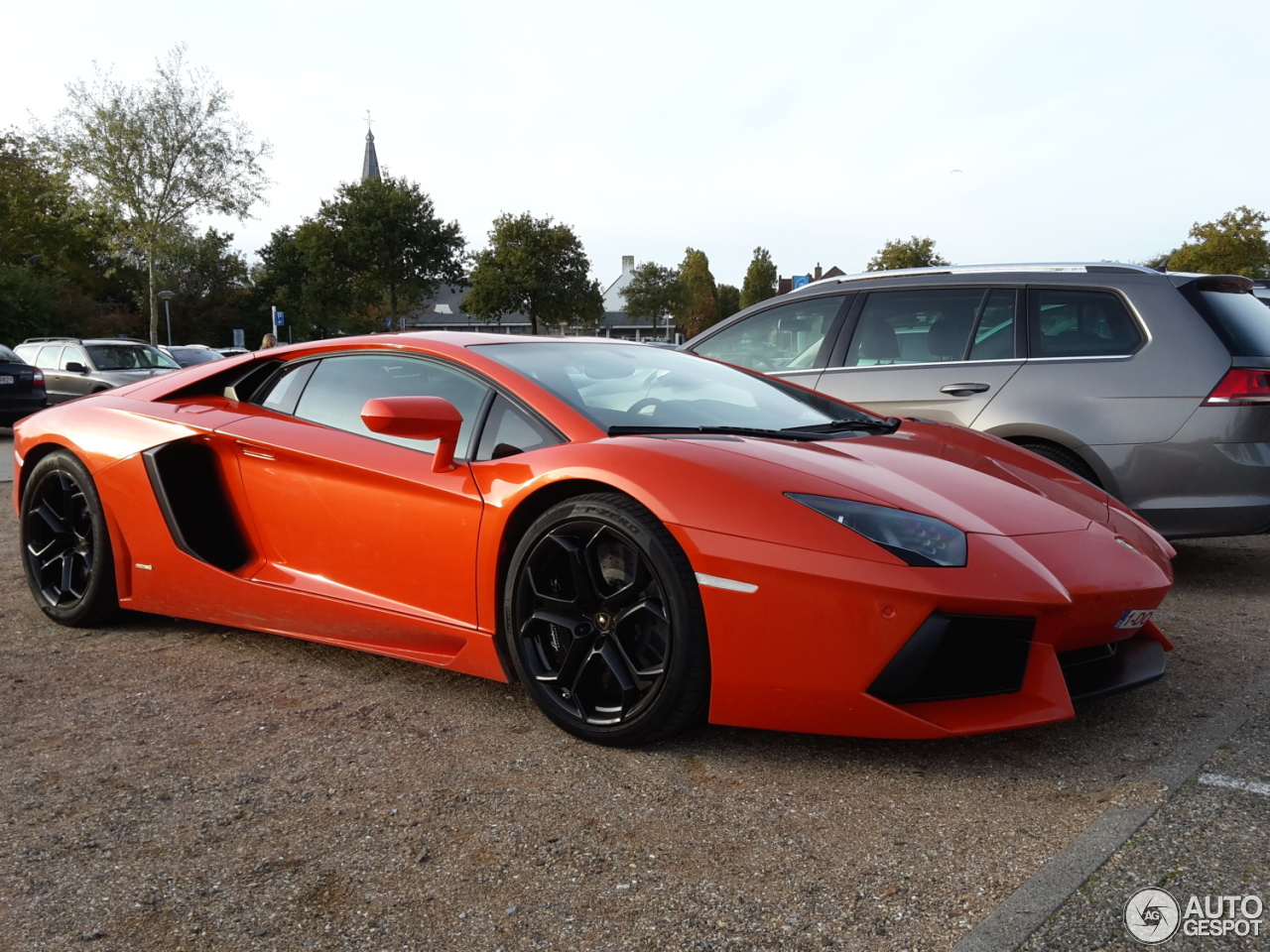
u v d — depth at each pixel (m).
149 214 25.97
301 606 2.72
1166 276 3.73
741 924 1.48
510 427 2.45
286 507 2.78
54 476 3.21
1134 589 2.10
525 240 59.88
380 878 1.64
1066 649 2.08
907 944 1.41
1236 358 3.49
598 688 2.24
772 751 2.14
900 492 2.11
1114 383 3.66
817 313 4.53
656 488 2.09
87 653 2.94
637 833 1.78
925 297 4.22
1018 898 1.51
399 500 2.52
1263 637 3.00
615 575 2.19
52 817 1.88
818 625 1.94
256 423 2.89
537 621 2.27
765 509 2.02
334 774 2.06
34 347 13.76
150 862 1.71
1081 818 1.78
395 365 2.76
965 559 1.95
